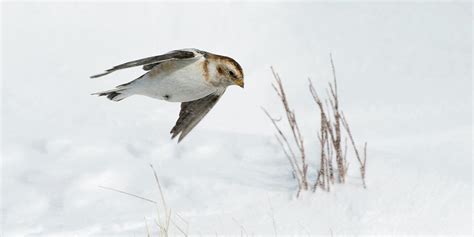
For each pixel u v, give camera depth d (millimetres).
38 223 9820
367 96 14281
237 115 14016
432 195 10016
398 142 12289
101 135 12703
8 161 11836
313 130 12961
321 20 17781
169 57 7145
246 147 12062
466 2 18375
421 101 13883
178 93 7699
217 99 8203
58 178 11211
